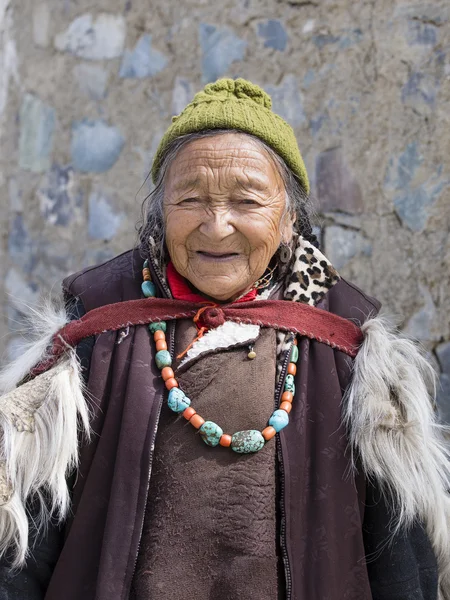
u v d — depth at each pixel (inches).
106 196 126.0
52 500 59.5
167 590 56.7
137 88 123.9
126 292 64.7
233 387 59.1
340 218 109.8
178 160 59.4
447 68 104.0
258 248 59.4
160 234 64.3
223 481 57.5
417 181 105.5
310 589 58.4
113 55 125.3
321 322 62.9
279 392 60.6
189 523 57.1
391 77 107.1
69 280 66.9
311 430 60.6
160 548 57.3
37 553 60.5
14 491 57.6
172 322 62.4
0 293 132.8
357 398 61.0
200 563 56.9
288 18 113.3
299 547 58.7
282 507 58.4
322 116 111.2
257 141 59.2
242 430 58.3
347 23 109.7
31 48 131.3
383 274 107.2
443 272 103.7
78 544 59.1
